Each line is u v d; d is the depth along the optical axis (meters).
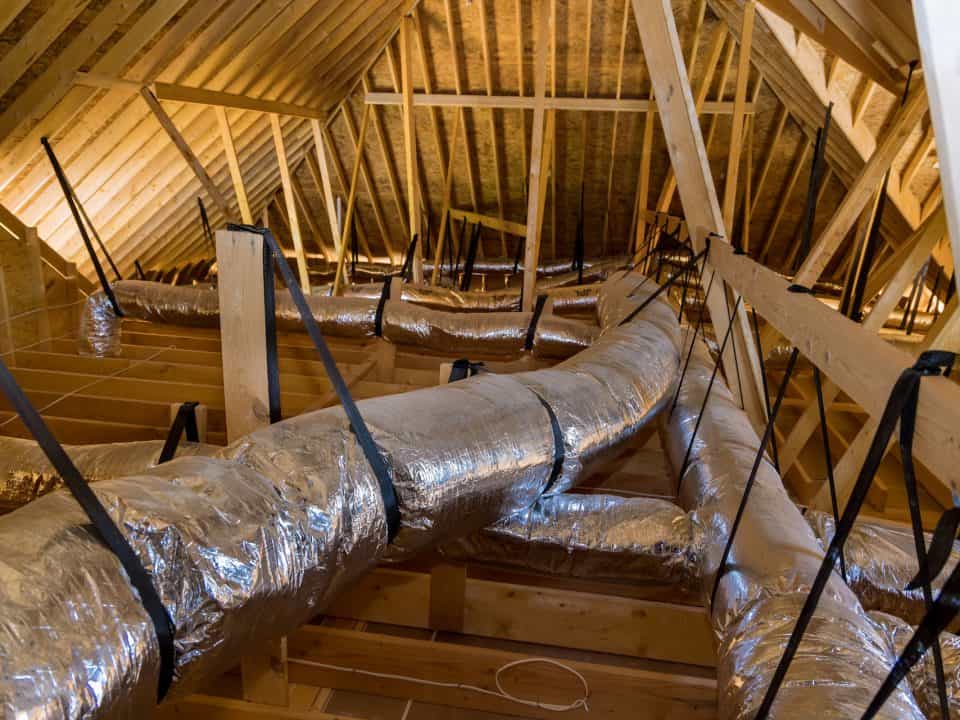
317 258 9.70
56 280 4.92
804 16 3.09
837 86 4.50
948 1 0.64
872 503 3.72
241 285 1.73
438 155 7.84
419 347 4.22
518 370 4.14
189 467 1.39
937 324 2.60
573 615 2.29
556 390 2.12
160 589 1.17
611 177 7.91
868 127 4.71
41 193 4.48
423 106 7.21
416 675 2.15
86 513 1.18
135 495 1.24
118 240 5.46
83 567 1.09
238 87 5.21
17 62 3.29
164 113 4.36
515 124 7.46
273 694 1.97
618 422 2.20
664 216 4.73
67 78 3.57
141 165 4.95
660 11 2.61
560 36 6.46
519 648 2.33
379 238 9.48
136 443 2.20
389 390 3.72
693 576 2.04
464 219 8.37
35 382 3.69
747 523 1.85
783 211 7.82
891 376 0.96
